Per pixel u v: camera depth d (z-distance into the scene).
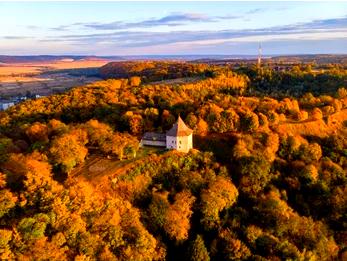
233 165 120.75
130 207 94.06
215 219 99.38
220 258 90.75
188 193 103.06
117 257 81.44
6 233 72.94
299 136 143.12
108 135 118.94
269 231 100.00
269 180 117.19
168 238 92.75
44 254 73.50
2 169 99.12
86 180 100.19
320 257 97.31
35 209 83.44
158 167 110.81
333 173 123.75
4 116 167.62
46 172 98.69
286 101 166.88
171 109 152.75
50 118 162.38
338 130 159.25
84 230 81.31
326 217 111.62
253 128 136.50
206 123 135.00
